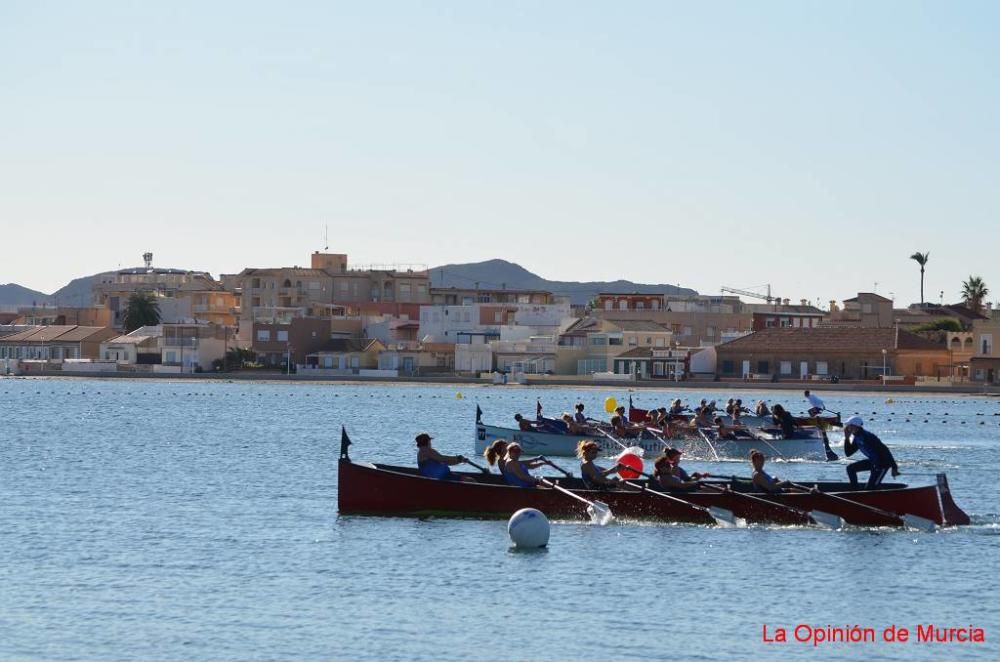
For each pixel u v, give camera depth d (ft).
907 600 100.73
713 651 86.79
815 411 244.83
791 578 107.45
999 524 132.46
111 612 95.81
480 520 131.13
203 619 94.02
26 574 108.17
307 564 112.06
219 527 130.82
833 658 85.71
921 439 284.20
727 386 564.30
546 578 106.93
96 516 139.23
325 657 85.10
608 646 87.61
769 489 131.75
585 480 134.00
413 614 95.40
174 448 236.02
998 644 89.15
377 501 133.69
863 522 129.18
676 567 111.14
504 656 85.40
